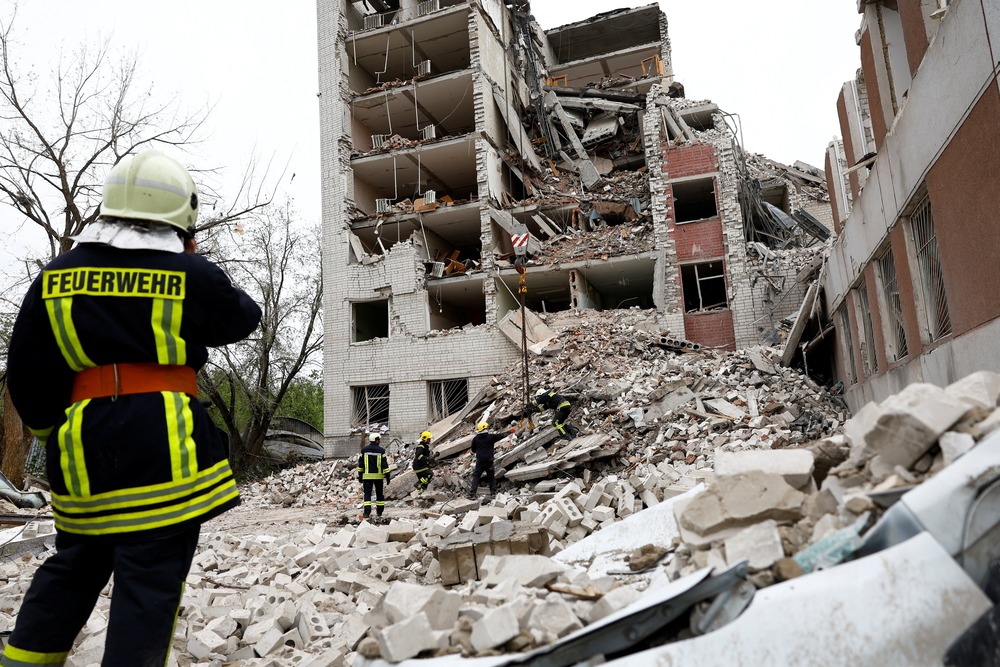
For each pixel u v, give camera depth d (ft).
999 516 5.39
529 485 39.73
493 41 81.51
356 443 70.08
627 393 46.78
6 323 67.92
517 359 66.54
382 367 71.67
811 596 5.28
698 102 77.30
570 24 98.53
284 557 23.49
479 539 15.24
